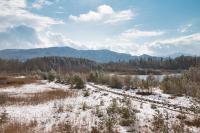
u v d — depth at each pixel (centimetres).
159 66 14912
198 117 1283
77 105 1741
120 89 3125
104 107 1577
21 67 13100
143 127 1145
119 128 1138
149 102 1894
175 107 1664
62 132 1123
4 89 3409
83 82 3328
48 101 2025
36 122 1300
